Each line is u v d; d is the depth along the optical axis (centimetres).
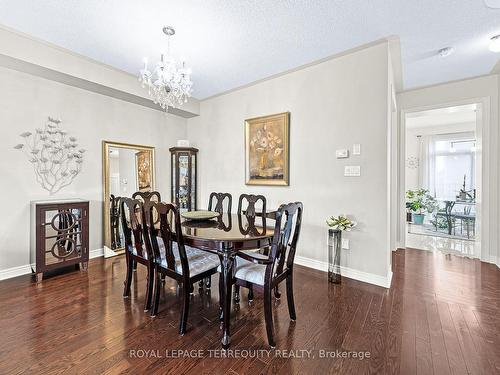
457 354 158
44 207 267
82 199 320
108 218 354
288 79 332
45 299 225
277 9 207
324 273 294
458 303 222
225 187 419
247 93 381
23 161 284
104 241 352
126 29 237
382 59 257
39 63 263
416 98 383
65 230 284
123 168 377
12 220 276
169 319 196
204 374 142
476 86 338
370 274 267
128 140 385
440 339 173
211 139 439
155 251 204
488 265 324
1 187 269
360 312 207
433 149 660
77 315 199
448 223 530
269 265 166
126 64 312
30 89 287
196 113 449
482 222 339
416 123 618
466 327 187
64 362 149
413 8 204
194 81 359
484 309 212
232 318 199
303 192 319
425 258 356
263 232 197
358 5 201
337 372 143
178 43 260
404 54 277
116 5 203
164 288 253
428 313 206
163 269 199
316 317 200
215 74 336
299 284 264
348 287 256
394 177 384
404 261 342
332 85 292
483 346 165
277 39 251
